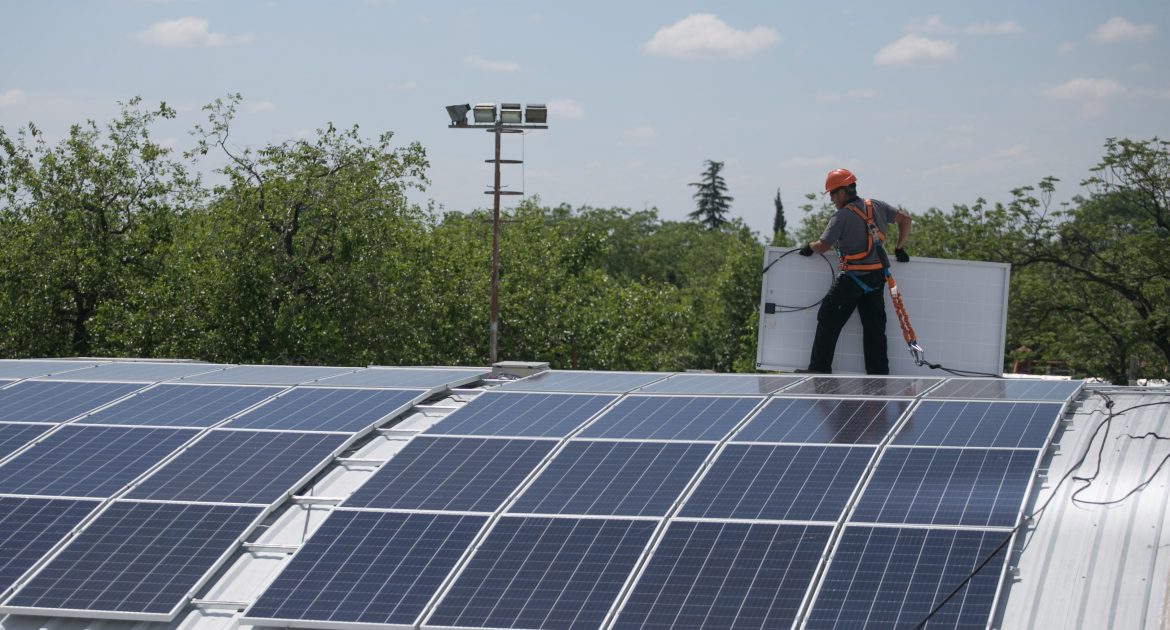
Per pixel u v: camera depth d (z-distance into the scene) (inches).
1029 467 493.0
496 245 2030.0
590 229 2950.3
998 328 717.9
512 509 488.1
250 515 503.8
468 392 676.1
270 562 487.2
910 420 553.9
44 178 1878.7
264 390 669.9
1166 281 2065.7
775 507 474.0
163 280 1812.3
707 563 443.2
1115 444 529.3
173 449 569.9
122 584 462.0
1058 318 2110.0
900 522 458.6
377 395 652.7
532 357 2261.3
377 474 527.8
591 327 2370.8
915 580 426.0
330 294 1841.8
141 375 740.0
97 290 1820.9
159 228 1939.0
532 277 2407.7
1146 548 450.3
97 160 1905.8
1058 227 2127.2
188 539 488.4
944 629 402.9
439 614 430.0
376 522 486.0
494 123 1923.0
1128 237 2084.2
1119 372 2080.5
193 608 459.8
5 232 1863.9
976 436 527.2
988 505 466.0
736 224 5600.4
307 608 437.7
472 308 2202.3
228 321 1776.6
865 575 430.6
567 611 426.0
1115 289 2082.9
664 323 2827.3
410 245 2110.0
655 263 5639.8
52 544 489.7
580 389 648.4
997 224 2169.0
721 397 608.4
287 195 1843.0
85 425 607.8
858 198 708.0
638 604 426.3
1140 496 483.8
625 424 568.4
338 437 578.6
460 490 506.9
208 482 534.0
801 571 434.6
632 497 489.7
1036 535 463.8
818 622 411.5
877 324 707.4
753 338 3366.1
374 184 1924.2
